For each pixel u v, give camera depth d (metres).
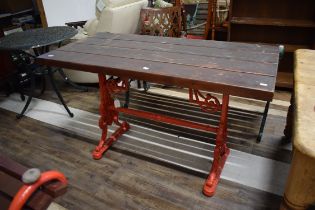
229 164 1.79
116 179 1.73
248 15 2.92
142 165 1.83
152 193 1.62
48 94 2.88
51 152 2.01
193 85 1.23
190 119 2.33
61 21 4.44
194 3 3.31
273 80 1.18
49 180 0.71
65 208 1.54
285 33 2.89
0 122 2.41
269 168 1.75
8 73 2.75
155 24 2.66
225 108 1.49
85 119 2.39
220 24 3.07
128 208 1.53
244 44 1.65
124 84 1.80
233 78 1.21
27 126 2.33
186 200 1.56
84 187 1.68
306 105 1.02
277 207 1.48
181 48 1.65
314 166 0.84
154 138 2.09
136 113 1.89
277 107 2.44
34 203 0.68
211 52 1.55
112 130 2.21
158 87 2.93
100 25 2.52
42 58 1.61
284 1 2.73
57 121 2.38
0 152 2.03
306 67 1.34
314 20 2.69
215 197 1.56
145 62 1.46
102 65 1.44
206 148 1.96
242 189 1.60
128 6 2.58
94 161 1.89
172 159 1.87
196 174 1.73
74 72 2.84
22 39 2.22
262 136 2.05
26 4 4.71
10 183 0.73
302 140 0.84
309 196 0.92
